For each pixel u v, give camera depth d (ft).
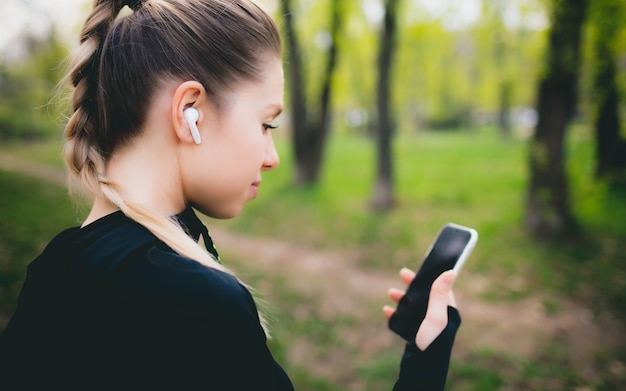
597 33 16.81
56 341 1.80
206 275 1.76
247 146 2.10
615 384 11.24
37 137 68.59
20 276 15.84
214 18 2.07
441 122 112.78
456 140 83.41
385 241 23.91
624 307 15.19
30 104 64.18
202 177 2.09
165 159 2.08
